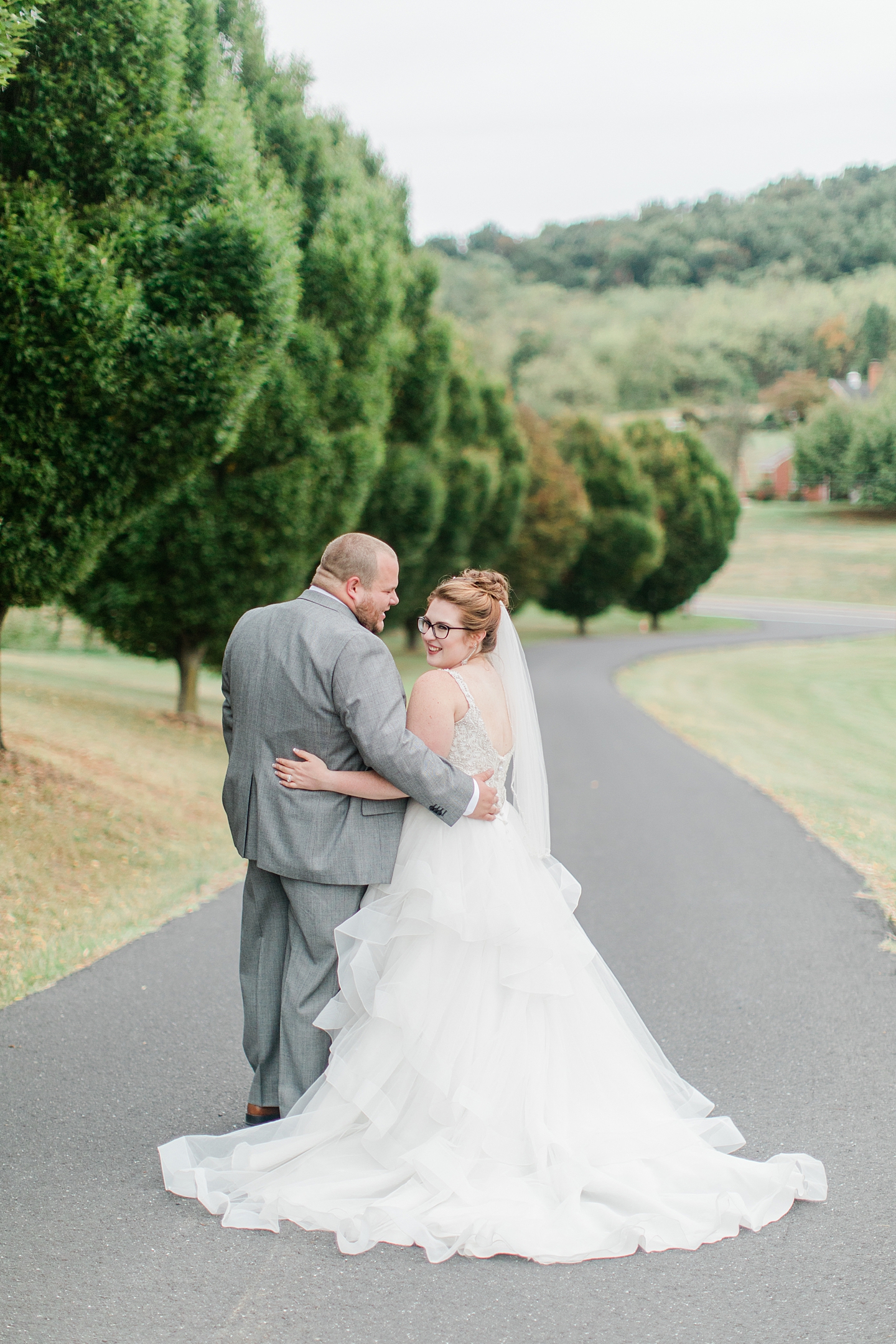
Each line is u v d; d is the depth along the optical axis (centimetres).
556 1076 339
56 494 816
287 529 1384
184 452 898
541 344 12269
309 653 335
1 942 579
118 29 795
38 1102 388
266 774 341
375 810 343
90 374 774
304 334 1405
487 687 357
